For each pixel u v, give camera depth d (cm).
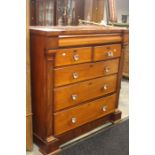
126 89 330
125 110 259
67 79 171
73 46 166
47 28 163
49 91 162
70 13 233
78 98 185
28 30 152
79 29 169
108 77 208
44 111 168
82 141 196
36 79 168
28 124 171
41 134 178
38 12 209
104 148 188
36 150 180
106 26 228
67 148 185
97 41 183
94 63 188
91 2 246
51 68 158
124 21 349
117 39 203
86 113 197
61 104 174
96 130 215
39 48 157
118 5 348
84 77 183
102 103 211
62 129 181
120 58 215
